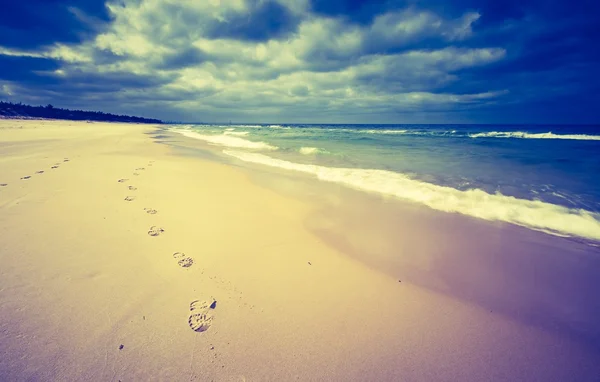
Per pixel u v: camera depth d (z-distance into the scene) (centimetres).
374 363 203
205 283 284
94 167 783
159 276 287
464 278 324
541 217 502
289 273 318
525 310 272
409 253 380
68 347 191
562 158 1095
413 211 545
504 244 411
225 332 222
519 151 1333
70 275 271
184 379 178
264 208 543
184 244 365
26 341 192
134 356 190
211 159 1164
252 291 279
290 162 1098
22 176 610
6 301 227
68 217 408
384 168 947
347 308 263
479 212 536
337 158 1199
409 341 227
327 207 565
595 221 475
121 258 312
